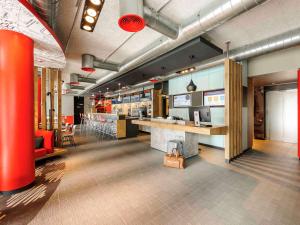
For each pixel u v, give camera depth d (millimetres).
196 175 3418
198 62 5133
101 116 9898
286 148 5922
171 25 3066
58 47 3340
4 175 2570
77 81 8227
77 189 2805
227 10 2338
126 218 2057
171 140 4699
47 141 4281
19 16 2205
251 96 5727
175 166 3838
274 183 3043
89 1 2479
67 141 6547
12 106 2600
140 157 4715
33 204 2352
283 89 7301
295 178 3268
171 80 8055
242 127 5184
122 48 4746
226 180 3174
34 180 2971
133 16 2287
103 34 3906
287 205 2340
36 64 4527
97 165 4023
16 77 2625
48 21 2607
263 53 3945
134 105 12250
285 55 4590
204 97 6449
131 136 8258
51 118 5340
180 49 4055
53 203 2379
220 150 5652
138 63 4926
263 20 3244
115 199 2494
